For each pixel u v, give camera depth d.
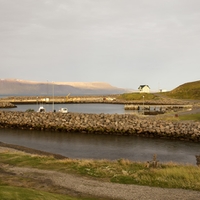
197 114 64.62
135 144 44.38
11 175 20.70
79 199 15.09
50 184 18.47
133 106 122.12
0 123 64.19
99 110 121.50
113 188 17.62
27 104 169.75
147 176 20.05
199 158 35.19
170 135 48.72
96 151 39.75
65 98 193.75
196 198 15.72
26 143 45.84
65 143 45.50
